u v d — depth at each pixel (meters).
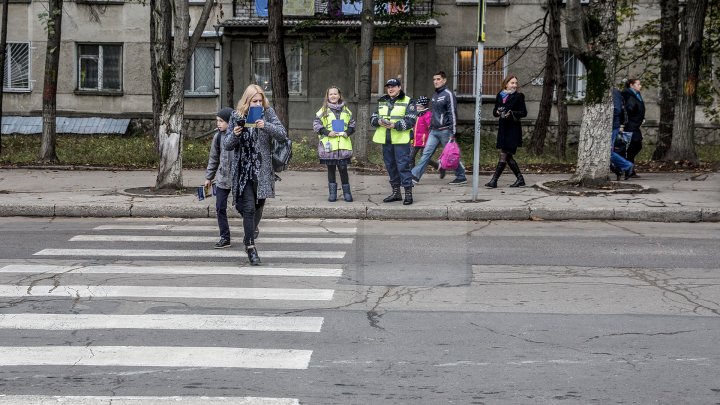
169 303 7.80
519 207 13.58
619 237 11.72
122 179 18.38
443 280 8.78
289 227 12.79
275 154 9.55
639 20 30.89
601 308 7.65
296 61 30.77
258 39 30.86
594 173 15.33
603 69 15.15
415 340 6.62
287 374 5.79
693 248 10.77
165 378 5.70
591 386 5.56
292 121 21.09
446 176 18.42
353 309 7.59
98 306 7.68
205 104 31.62
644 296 8.12
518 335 6.77
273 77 22.39
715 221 13.26
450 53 31.53
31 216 14.13
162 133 15.70
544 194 15.06
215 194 10.98
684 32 20.50
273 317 7.30
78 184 17.30
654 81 26.61
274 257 10.13
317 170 19.28
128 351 6.30
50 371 5.84
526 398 5.34
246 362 6.05
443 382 5.63
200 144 26.47
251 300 7.92
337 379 5.69
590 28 15.09
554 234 12.01
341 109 14.28
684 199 14.34
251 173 9.40
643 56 26.73
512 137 15.89
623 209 13.39
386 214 13.64
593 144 15.33
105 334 6.77
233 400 5.27
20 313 7.42
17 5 31.67
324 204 14.03
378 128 14.14
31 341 6.57
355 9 29.64
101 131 31.42
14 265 9.62
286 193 15.48
